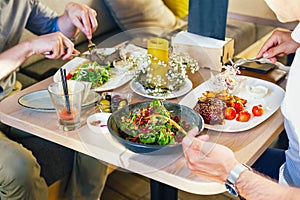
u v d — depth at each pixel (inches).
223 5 64.1
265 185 39.8
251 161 45.1
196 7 65.7
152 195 53.4
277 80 60.5
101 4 99.6
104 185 78.9
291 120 42.1
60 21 75.5
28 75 84.4
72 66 63.4
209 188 41.2
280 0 40.4
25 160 58.8
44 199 62.3
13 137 66.2
